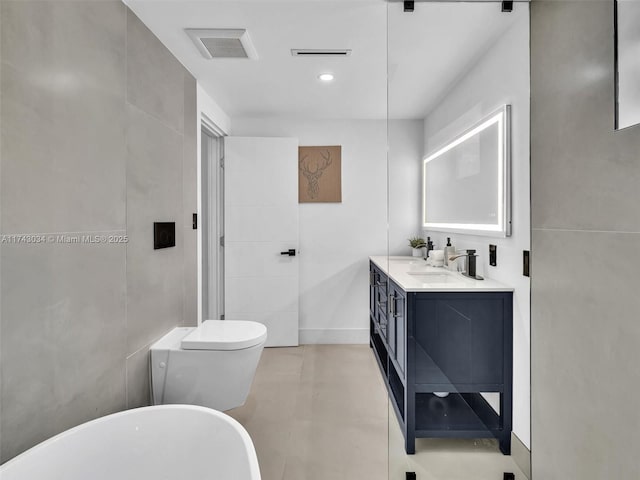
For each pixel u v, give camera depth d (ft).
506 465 6.02
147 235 6.44
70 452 4.14
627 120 3.86
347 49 7.40
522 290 5.91
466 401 6.15
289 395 9.06
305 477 6.14
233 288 12.21
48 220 4.18
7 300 3.67
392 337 6.94
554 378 5.26
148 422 4.83
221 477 4.49
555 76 5.19
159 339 6.89
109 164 5.33
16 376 3.79
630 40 3.80
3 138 3.59
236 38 6.91
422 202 6.35
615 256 4.15
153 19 6.24
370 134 12.64
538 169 5.57
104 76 5.20
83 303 4.79
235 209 12.21
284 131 12.57
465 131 6.21
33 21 3.94
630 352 3.95
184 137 8.12
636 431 3.88
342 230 12.73
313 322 12.83
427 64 6.18
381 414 8.16
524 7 5.84
